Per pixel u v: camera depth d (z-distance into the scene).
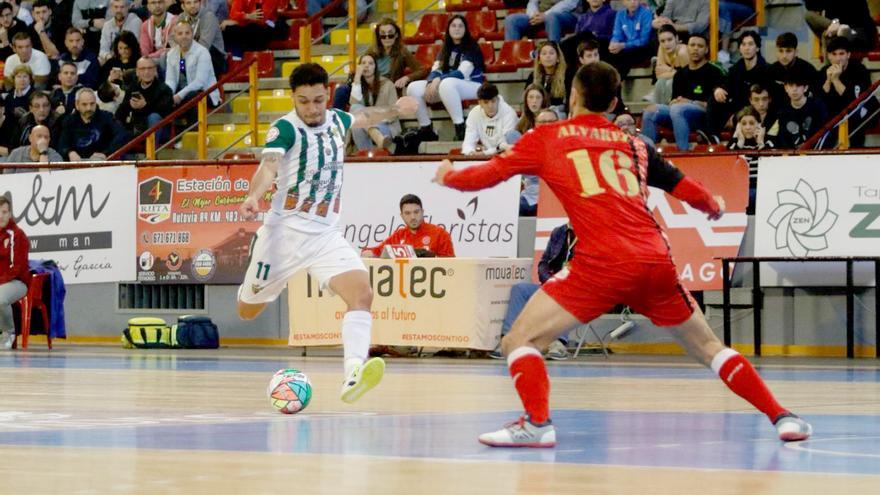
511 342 8.75
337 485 6.57
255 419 10.61
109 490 6.33
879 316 20.69
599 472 7.16
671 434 9.43
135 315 25.70
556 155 8.82
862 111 23.83
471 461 7.70
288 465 7.44
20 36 31.53
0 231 23.62
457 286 20.88
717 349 9.10
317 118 12.09
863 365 18.97
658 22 26.83
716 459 7.82
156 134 28.84
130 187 24.67
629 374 17.06
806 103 23.39
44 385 14.76
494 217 22.53
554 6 28.05
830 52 23.89
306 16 32.41
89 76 31.53
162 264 24.47
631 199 8.74
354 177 23.14
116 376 16.39
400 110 12.80
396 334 21.33
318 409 11.62
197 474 6.99
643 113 25.45
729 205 21.61
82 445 8.52
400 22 30.31
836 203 21.02
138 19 31.78
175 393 13.58
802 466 7.46
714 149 23.42
